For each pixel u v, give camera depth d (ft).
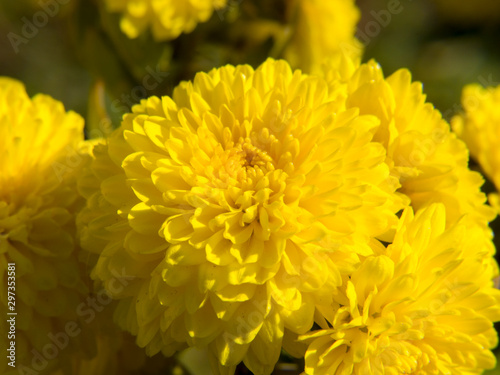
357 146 0.73
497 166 0.87
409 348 0.72
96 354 0.78
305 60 0.92
